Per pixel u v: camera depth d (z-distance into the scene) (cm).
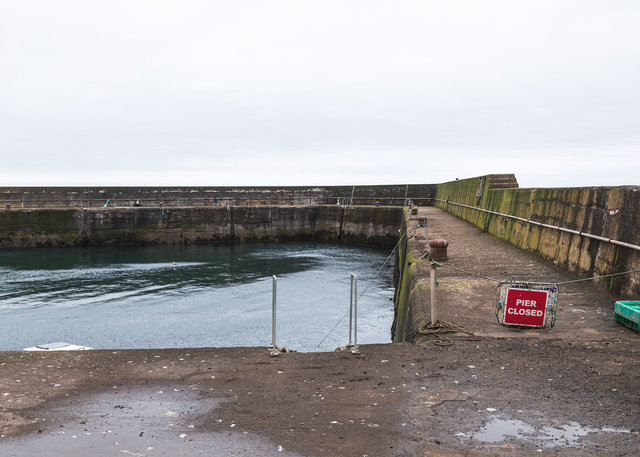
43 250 4506
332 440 469
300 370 664
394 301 2373
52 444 464
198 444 464
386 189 5281
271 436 478
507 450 447
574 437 471
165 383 621
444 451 446
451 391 586
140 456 442
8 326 2000
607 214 1084
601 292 1069
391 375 640
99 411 539
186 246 4944
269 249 4681
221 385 613
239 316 2141
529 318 826
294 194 5603
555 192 1455
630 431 481
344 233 5225
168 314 2170
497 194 2230
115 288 2716
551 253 1428
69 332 1917
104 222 4862
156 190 5278
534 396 568
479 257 1573
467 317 905
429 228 2519
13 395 584
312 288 2741
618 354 702
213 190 5419
